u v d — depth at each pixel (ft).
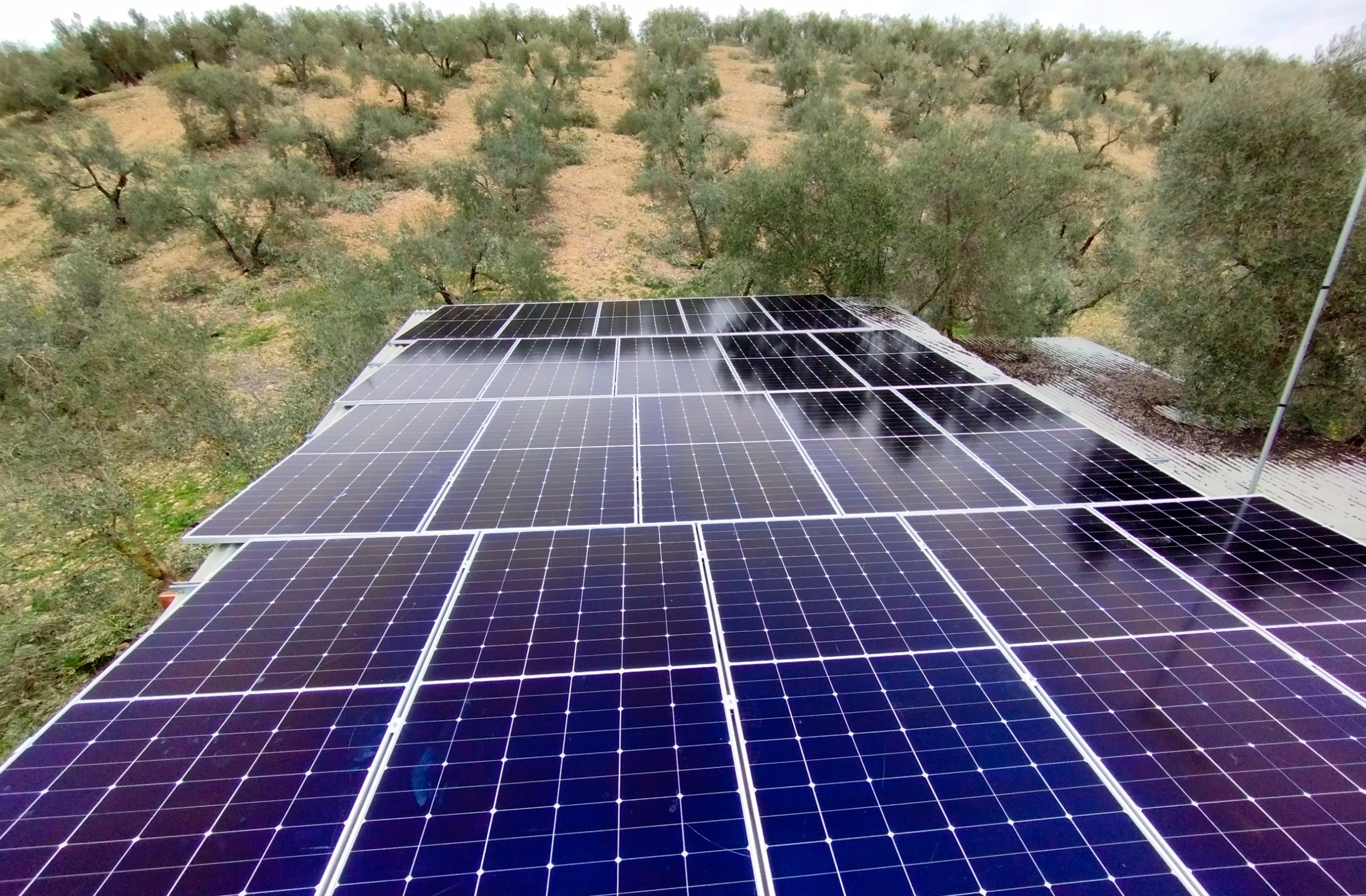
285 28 173.78
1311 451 47.75
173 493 60.75
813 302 65.98
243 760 16.51
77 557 49.85
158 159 123.44
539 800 15.44
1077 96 169.58
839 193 76.54
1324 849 14.06
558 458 32.89
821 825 14.78
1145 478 29.89
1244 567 23.36
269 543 25.75
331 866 14.03
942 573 23.40
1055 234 97.81
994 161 71.31
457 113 161.58
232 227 110.01
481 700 18.25
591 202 134.82
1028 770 15.99
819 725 17.35
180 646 20.36
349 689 18.67
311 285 103.65
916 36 233.14
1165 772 15.88
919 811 15.07
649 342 52.75
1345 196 45.96
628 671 19.21
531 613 21.68
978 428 35.70
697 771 16.11
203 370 63.21
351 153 132.77
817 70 192.75
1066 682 18.61
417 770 16.22
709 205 114.01
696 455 32.99
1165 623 20.79
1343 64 53.06
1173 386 59.72
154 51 175.83
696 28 239.71
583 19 231.50
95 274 72.59
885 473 30.94
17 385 60.39
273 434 59.57
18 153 121.60
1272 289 48.75
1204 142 51.62
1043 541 25.22
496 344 52.31
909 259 74.95
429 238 99.86
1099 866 13.85
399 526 26.86
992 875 13.74
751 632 20.75
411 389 42.70
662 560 24.41
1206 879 13.53
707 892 13.50
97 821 15.05
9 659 39.11
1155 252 57.98
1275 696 17.94
